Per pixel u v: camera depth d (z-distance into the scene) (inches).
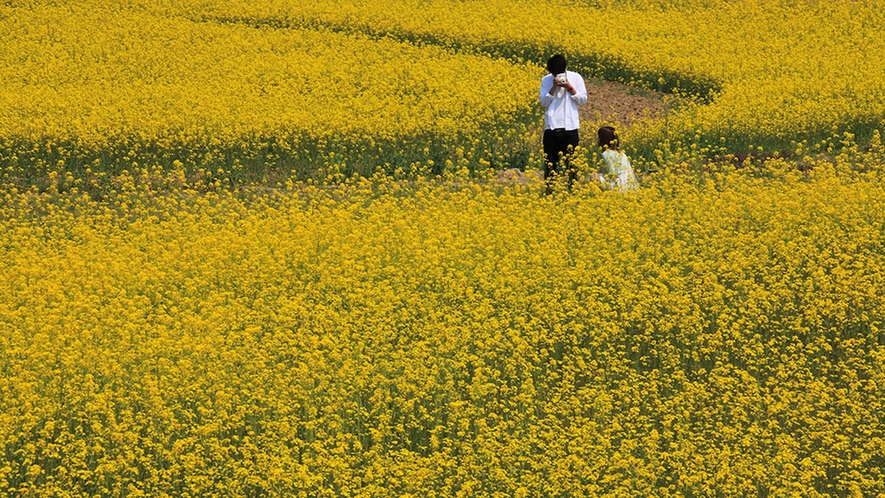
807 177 1290.6
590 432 704.4
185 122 1517.0
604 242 1024.2
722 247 995.3
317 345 808.9
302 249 1026.7
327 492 645.3
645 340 855.7
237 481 657.6
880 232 1066.1
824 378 767.7
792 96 1627.7
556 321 872.3
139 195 1320.1
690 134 1491.1
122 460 669.9
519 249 1034.1
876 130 1435.8
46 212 1280.8
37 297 919.0
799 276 943.7
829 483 677.9
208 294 966.4
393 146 1464.1
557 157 1304.1
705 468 673.0
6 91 1774.1
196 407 767.7
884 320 868.0
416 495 656.4
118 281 991.6
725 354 818.2
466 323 869.2
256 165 1437.0
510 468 672.4
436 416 755.4
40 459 700.7
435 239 1029.8
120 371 765.9
